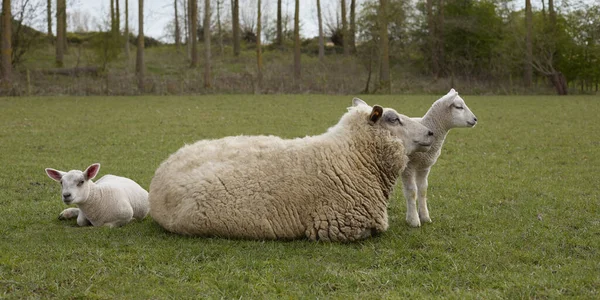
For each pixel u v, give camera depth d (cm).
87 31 7350
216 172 692
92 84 3759
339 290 530
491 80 4697
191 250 628
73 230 725
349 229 678
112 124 2136
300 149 714
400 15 4738
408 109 2770
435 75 4816
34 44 4328
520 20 4903
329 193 682
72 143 1669
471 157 1442
